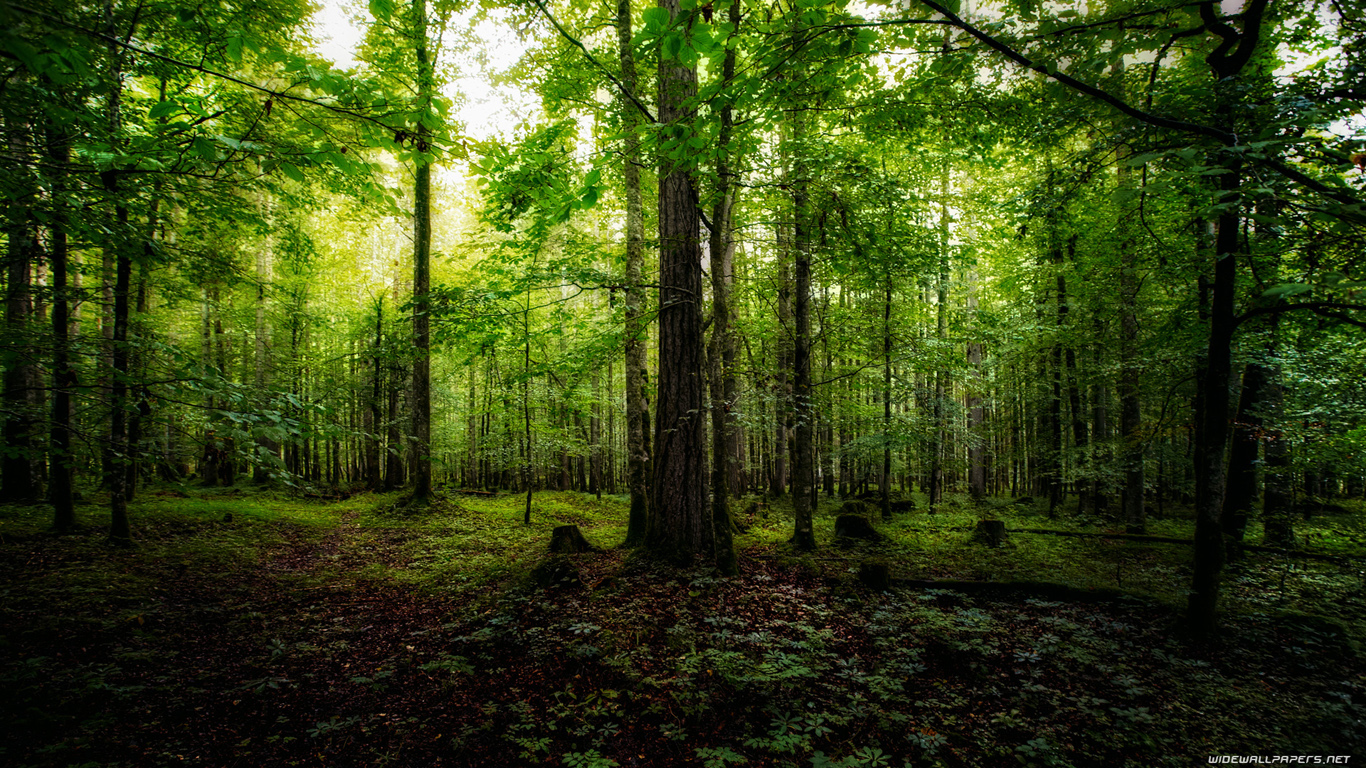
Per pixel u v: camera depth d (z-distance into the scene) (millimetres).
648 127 2855
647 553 7820
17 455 3303
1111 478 12492
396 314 19047
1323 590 7062
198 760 3631
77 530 9156
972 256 10328
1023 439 19500
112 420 4609
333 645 5566
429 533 11758
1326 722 4043
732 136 4605
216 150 2461
